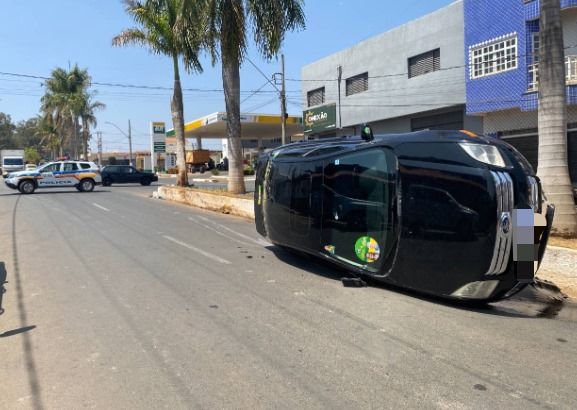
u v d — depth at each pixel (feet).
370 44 87.40
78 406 11.81
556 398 12.14
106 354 14.83
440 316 18.48
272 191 28.32
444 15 72.74
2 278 24.26
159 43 75.31
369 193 22.00
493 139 20.17
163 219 47.78
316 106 101.96
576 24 55.72
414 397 12.16
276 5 50.62
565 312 19.76
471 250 18.54
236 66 54.80
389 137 21.95
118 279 23.82
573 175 58.29
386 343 15.70
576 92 55.11
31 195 83.97
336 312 18.80
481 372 13.61
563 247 23.73
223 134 189.88
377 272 21.68
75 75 185.16
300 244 25.93
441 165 19.57
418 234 19.89
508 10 60.85
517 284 19.03
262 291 21.72
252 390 12.55
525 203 18.72
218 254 29.99
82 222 45.42
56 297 20.84
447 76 72.84
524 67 59.26
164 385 12.84
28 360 14.47
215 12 50.47
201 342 15.74
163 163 241.35
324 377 13.25
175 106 77.66
